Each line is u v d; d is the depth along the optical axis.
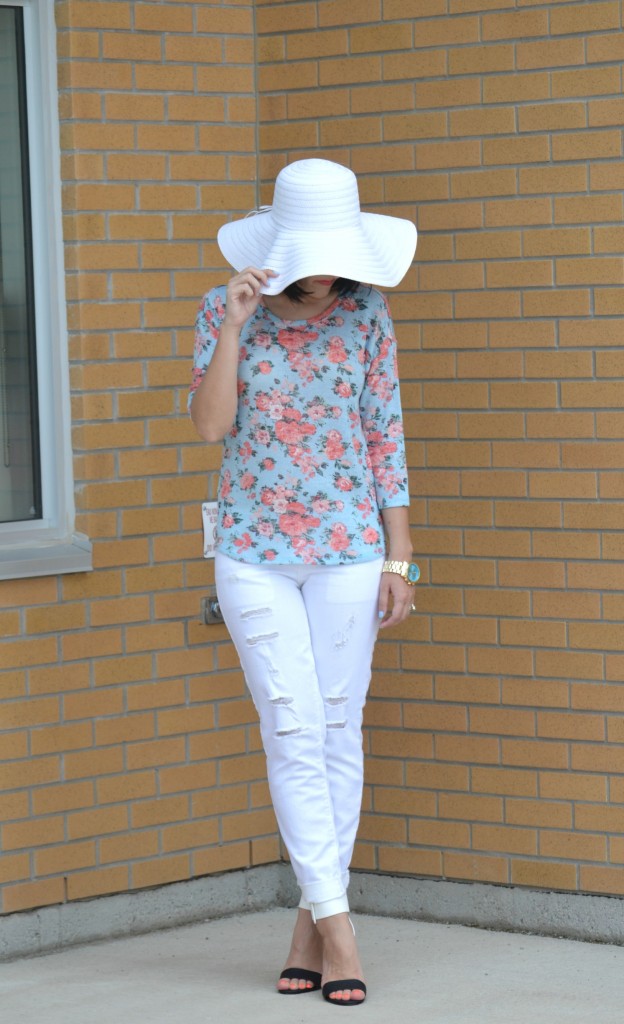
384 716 6.28
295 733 5.13
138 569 6.12
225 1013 5.14
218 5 6.27
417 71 6.08
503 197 5.95
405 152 6.13
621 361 5.79
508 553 6.02
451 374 6.09
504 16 5.91
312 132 6.30
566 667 5.95
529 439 5.96
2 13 5.93
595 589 5.88
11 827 5.84
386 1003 5.21
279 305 5.09
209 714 6.30
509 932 6.08
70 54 5.95
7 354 6.01
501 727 6.07
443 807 6.19
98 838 6.05
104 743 6.05
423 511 6.17
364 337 5.13
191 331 6.25
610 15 5.73
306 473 5.07
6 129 5.97
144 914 6.17
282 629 5.10
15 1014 5.21
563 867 5.99
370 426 5.22
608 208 5.78
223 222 6.32
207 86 6.27
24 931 5.88
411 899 6.25
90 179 6.01
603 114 5.77
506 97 5.93
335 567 5.10
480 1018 5.05
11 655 5.81
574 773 5.95
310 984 5.32
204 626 6.29
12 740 5.84
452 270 6.06
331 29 6.23
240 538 5.09
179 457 6.22
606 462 5.84
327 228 4.91
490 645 6.07
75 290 6.00
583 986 5.40
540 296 5.91
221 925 6.26
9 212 5.99
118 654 6.08
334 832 5.21
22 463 6.06
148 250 6.14
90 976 5.62
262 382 5.05
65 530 6.06
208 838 6.32
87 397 6.01
